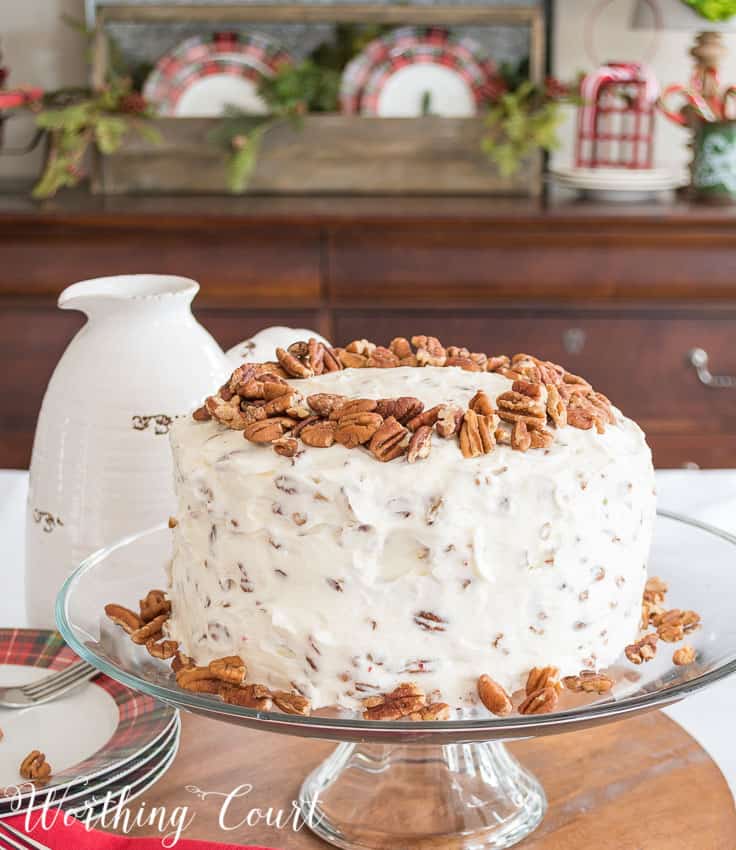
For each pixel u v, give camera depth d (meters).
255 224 2.26
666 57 2.72
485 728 0.99
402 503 1.04
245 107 2.56
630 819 1.08
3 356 2.33
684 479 1.54
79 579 1.18
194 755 1.15
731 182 2.39
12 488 1.52
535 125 2.43
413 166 2.50
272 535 1.05
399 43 2.58
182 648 1.12
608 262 2.30
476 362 1.19
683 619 1.14
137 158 2.48
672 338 2.33
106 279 1.25
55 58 2.69
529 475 1.04
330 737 1.00
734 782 1.11
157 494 1.22
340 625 1.05
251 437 1.06
